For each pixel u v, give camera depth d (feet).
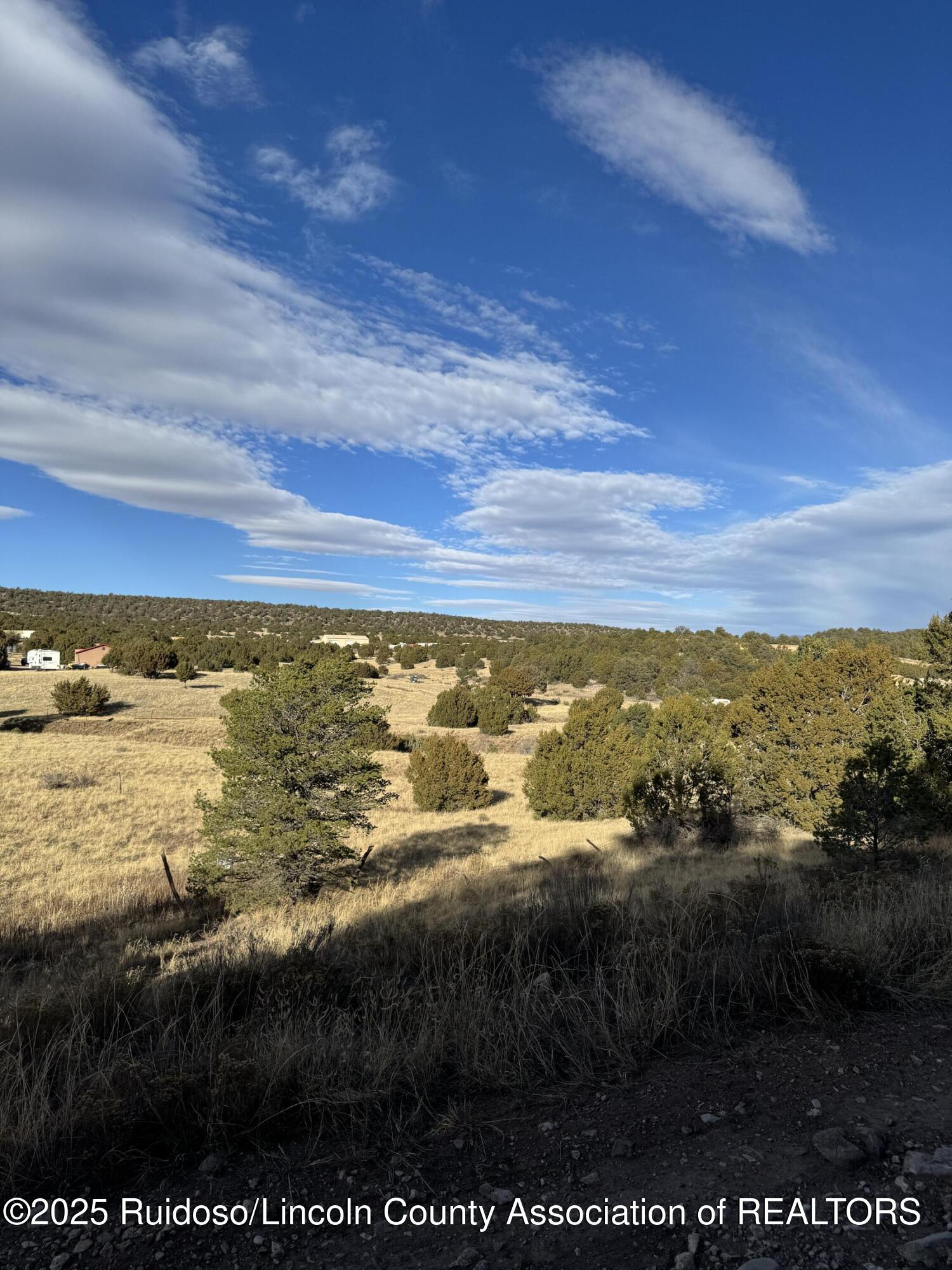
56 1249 7.50
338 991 15.10
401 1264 6.93
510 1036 11.64
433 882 46.55
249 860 45.78
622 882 37.52
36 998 14.12
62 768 118.52
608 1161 8.50
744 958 14.75
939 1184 7.55
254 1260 7.14
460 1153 8.93
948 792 47.21
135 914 43.83
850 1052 11.09
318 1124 9.84
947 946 15.26
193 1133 9.45
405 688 295.07
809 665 72.08
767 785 71.56
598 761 93.30
